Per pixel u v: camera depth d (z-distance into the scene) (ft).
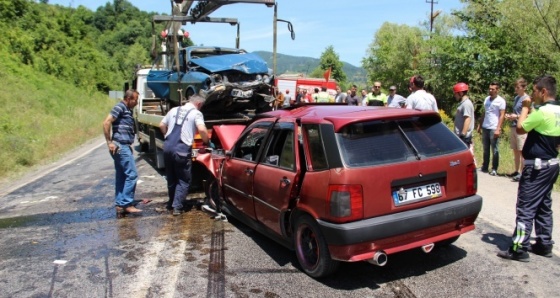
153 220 20.99
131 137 21.97
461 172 13.99
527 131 14.25
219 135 22.90
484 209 20.61
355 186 12.34
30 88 81.56
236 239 18.02
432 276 13.96
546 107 13.99
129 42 244.42
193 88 28.43
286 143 15.28
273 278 14.19
